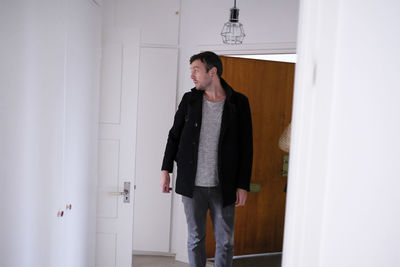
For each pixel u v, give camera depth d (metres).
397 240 0.67
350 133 0.71
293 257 0.81
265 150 3.81
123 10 3.66
